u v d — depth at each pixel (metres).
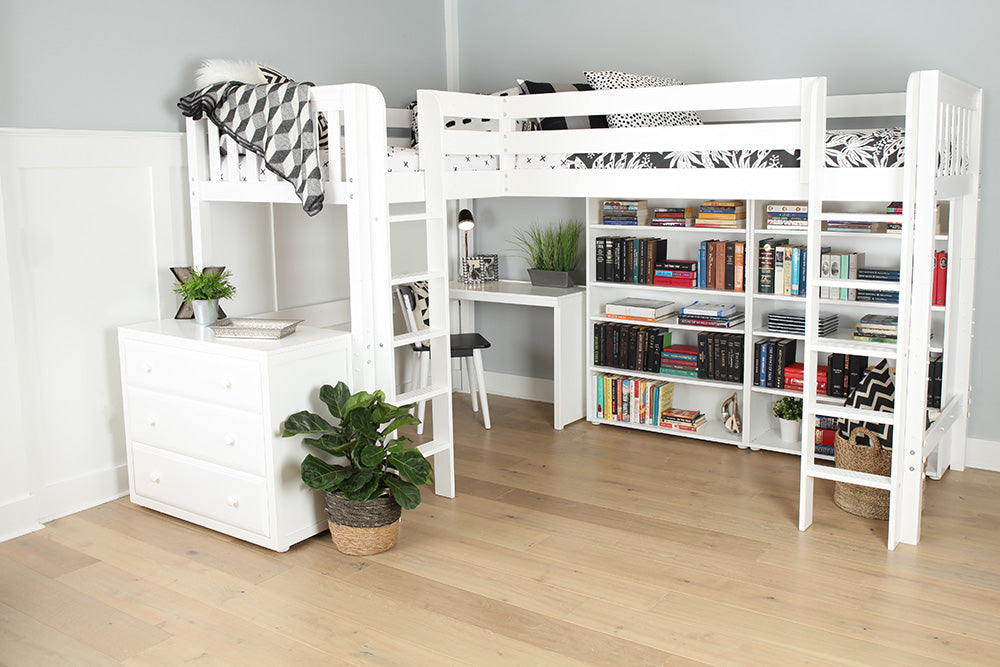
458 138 3.57
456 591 2.79
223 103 3.39
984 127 3.67
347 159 3.12
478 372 4.49
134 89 3.56
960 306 3.71
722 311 4.19
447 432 3.55
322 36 4.34
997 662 2.35
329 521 3.10
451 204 5.17
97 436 3.58
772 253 4.02
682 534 3.20
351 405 3.01
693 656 2.40
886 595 2.72
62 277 3.40
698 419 4.32
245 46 3.97
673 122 3.82
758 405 4.21
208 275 3.45
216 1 3.83
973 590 2.75
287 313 4.23
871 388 3.34
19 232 3.24
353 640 2.50
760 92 3.23
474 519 3.36
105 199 3.50
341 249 4.54
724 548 3.08
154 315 3.73
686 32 4.32
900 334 2.96
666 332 4.44
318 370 3.12
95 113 3.45
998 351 3.77
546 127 4.01
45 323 3.36
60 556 3.08
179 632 2.56
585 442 4.31
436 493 3.63
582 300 4.60
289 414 3.03
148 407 3.39
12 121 3.20
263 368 2.94
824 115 3.07
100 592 2.81
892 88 3.85
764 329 4.16
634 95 3.50
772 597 2.72
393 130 4.75
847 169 3.05
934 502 3.47
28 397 3.32
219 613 2.67
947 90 3.01
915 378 2.97
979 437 3.86
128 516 3.45
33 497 3.31
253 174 3.41
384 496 3.05
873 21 3.85
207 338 3.17
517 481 3.77
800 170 3.20
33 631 2.58
